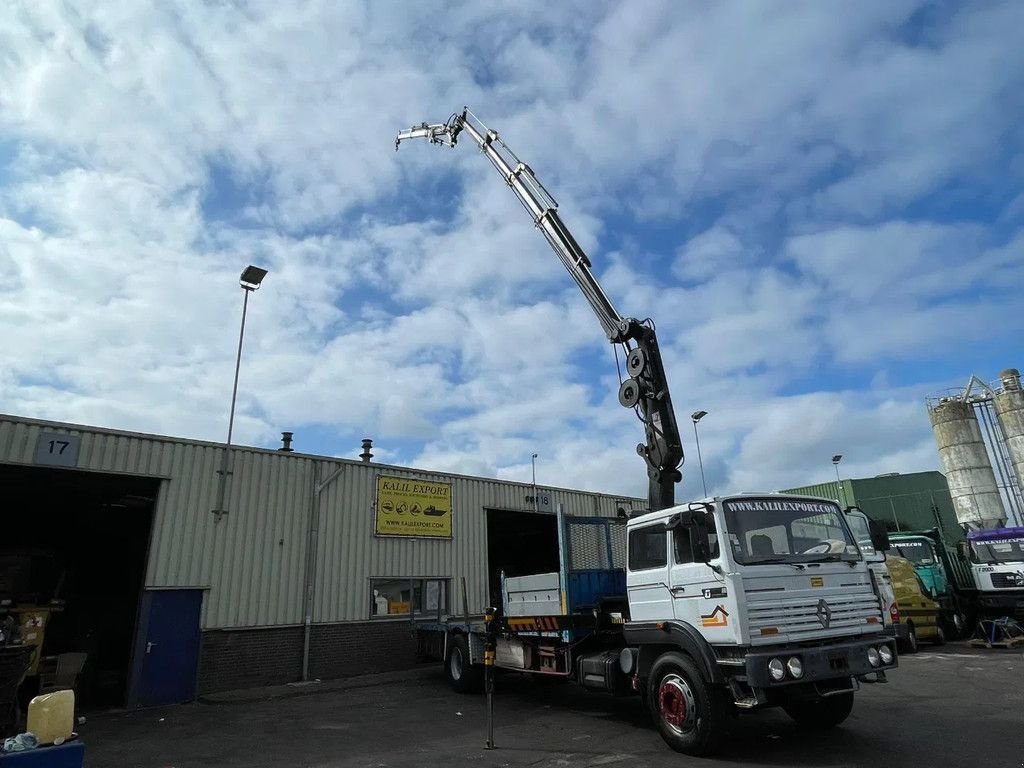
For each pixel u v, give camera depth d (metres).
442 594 18.06
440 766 7.45
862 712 9.37
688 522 7.71
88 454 13.19
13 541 20.22
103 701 14.00
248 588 14.77
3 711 7.11
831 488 39.03
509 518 21.95
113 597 18.03
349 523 16.80
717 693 7.40
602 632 9.73
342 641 15.96
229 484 15.04
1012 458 33.88
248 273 15.95
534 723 9.77
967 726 8.25
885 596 15.79
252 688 14.34
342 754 8.27
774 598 7.27
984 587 18.98
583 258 12.52
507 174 14.35
